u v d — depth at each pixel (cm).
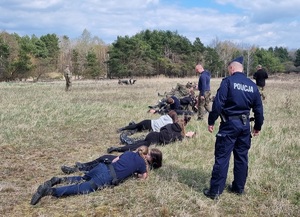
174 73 7000
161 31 7694
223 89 508
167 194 518
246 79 518
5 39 5484
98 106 1484
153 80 4662
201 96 1151
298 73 8425
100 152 789
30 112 1280
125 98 1891
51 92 2277
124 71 6278
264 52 8794
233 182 538
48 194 506
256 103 515
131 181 576
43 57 6612
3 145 814
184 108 1342
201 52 7425
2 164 684
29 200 509
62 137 930
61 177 564
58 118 1178
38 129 1005
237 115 511
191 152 759
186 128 1008
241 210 482
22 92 2259
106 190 542
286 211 477
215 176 516
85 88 2764
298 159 713
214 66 7462
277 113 1325
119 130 999
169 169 638
